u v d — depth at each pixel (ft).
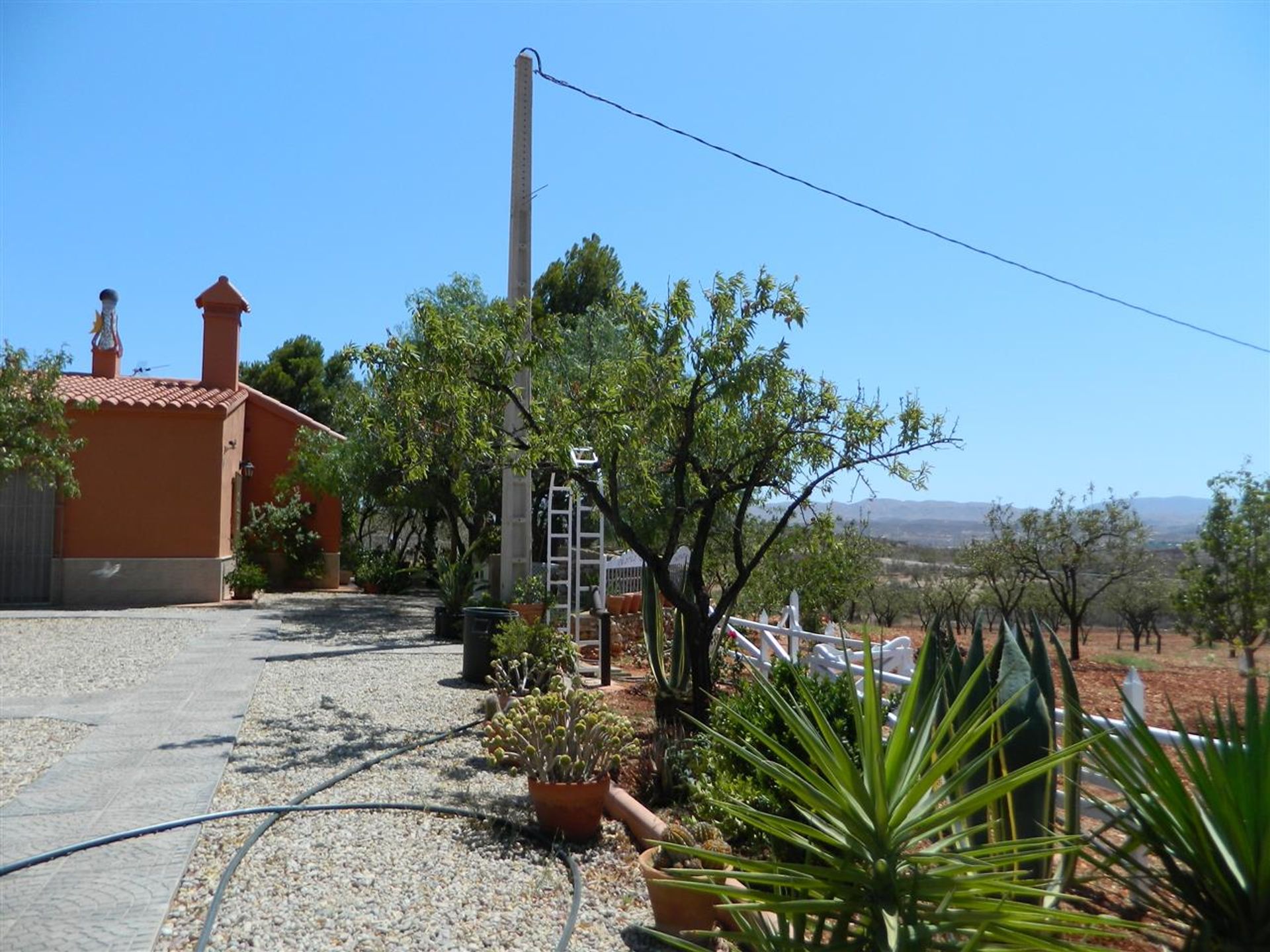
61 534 62.34
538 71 42.47
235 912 15.26
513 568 43.98
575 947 14.44
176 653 42.65
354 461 68.95
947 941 10.07
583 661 42.96
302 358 123.65
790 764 11.01
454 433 29.07
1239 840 10.30
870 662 10.41
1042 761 10.37
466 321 47.16
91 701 31.78
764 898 10.51
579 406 27.81
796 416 26.73
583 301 90.07
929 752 10.81
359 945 14.25
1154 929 10.33
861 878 10.18
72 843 18.11
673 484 32.24
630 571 56.24
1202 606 44.93
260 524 75.00
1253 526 44.24
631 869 17.79
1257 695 10.46
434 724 29.35
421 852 18.28
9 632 48.37
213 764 23.93
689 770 21.04
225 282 72.54
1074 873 13.16
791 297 26.58
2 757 24.47
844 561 48.70
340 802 21.25
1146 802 11.31
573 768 19.20
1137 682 15.89
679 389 27.45
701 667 26.48
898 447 26.09
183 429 64.39
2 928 14.47
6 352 53.83
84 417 62.59
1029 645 14.34
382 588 77.41
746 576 27.27
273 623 54.19
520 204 42.19
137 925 14.62
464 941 14.52
